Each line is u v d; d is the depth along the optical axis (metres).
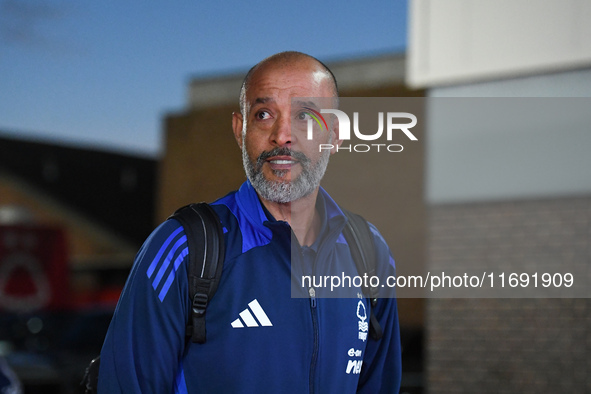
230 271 1.94
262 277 1.96
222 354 1.91
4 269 15.30
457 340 5.75
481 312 5.68
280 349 1.94
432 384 5.80
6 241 15.30
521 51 5.36
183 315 1.90
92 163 30.19
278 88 2.03
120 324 1.92
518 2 5.37
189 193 16.44
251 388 1.91
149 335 1.89
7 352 9.33
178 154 16.62
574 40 5.19
